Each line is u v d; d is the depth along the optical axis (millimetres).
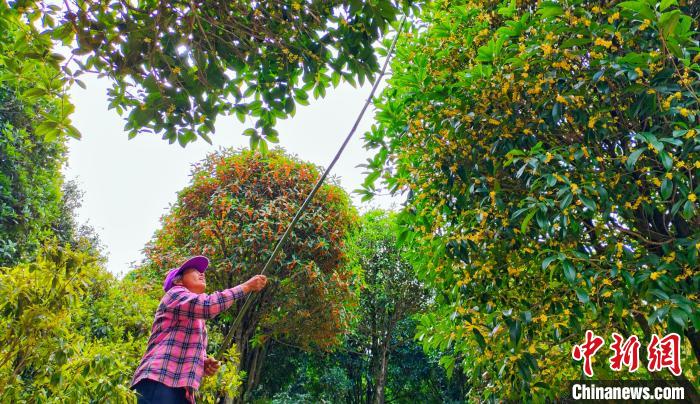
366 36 2924
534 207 2936
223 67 3076
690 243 2740
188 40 2701
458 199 3578
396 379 14211
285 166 9172
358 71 3010
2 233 6207
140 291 7016
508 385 3824
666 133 2867
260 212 8797
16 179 6598
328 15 2842
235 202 8727
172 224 9258
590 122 2986
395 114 4102
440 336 4168
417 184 3717
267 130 3184
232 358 5332
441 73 3777
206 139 3010
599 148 3221
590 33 2875
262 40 2877
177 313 2189
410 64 4324
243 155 9492
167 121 2945
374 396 13625
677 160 2736
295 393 12055
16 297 2393
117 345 3514
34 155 6977
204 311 2152
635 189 3027
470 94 3502
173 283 2455
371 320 13609
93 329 4887
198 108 2924
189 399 2156
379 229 14125
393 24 3068
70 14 2488
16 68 2660
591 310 3166
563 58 3115
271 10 2799
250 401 10312
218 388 4801
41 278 2510
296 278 8656
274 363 12406
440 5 4336
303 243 8602
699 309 2578
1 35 2625
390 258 13562
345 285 8789
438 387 13883
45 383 2469
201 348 2297
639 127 3104
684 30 2594
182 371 2141
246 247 8344
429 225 3830
